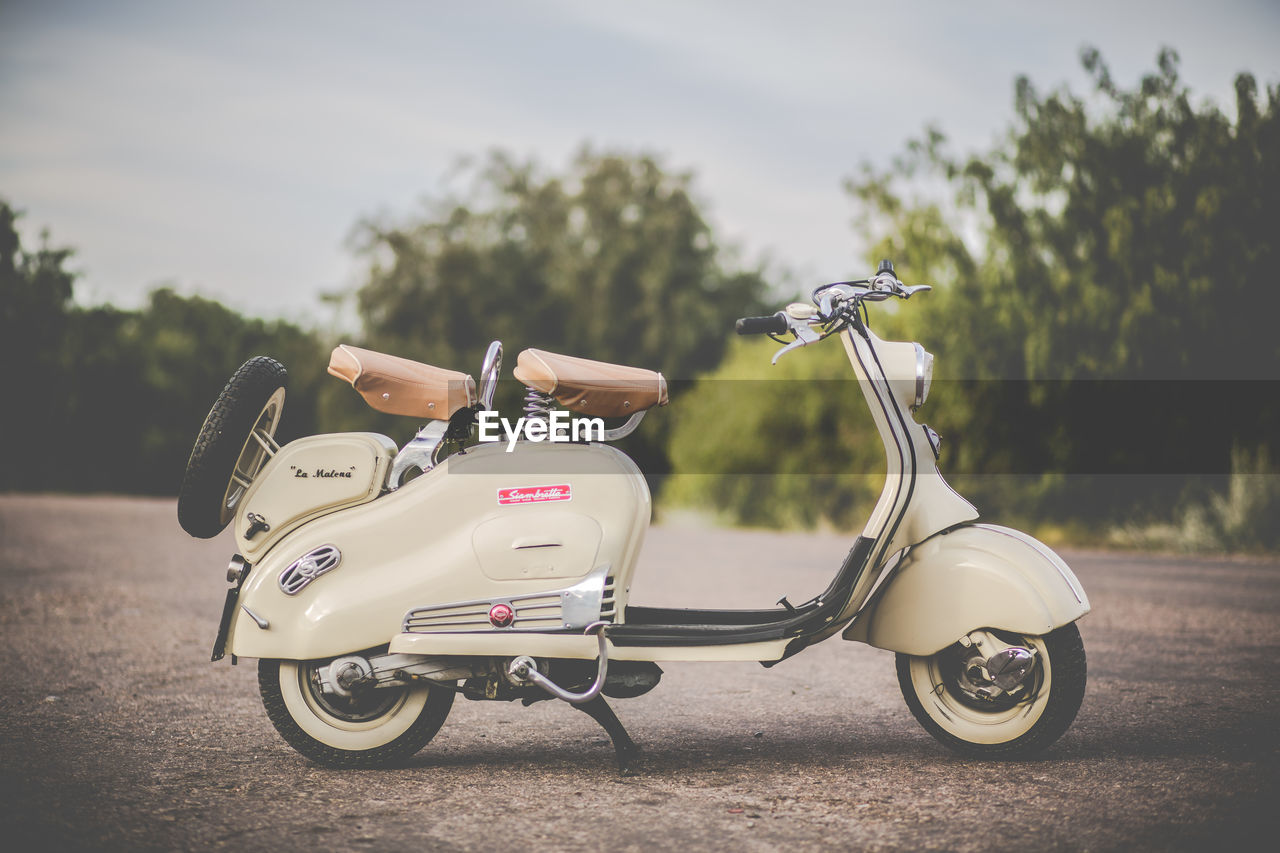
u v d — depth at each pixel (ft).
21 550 37.70
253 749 13.14
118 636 21.30
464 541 12.12
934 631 12.35
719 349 121.49
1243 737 13.39
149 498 96.32
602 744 13.46
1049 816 10.41
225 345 141.18
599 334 118.62
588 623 11.96
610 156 125.18
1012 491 44.93
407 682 12.01
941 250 48.08
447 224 123.85
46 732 13.91
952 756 12.68
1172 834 9.90
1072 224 44.60
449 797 11.18
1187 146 42.45
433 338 118.52
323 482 12.22
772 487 59.93
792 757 12.71
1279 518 37.63
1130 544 40.81
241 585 12.21
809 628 12.51
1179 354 40.37
